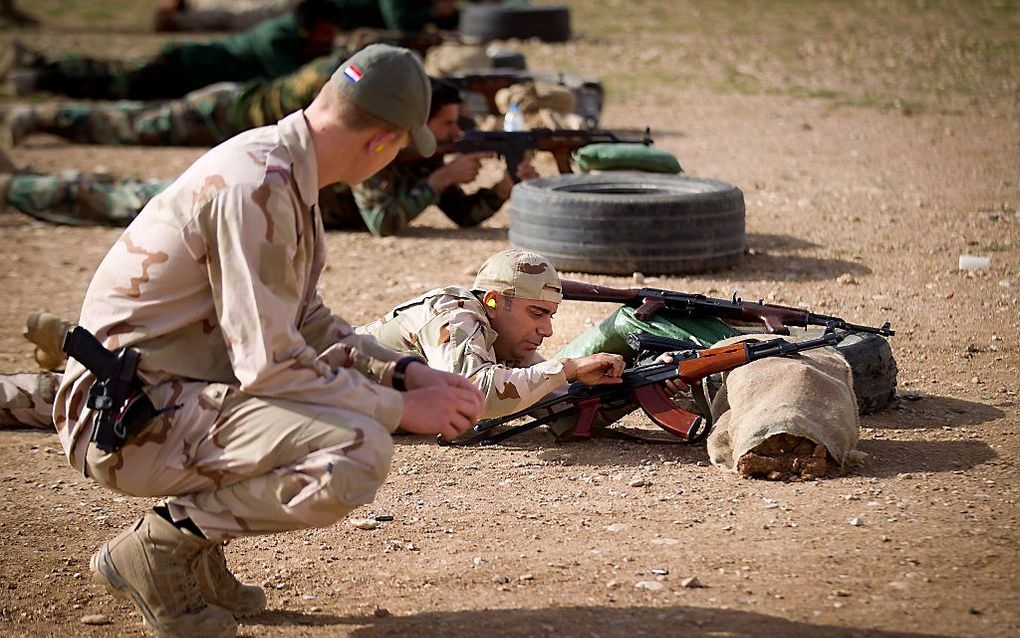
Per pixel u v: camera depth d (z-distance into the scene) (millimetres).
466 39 17359
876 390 4945
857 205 9375
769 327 5035
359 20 18391
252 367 2863
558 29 19531
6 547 3994
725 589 3453
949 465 4410
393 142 3018
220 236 2863
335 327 3270
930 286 7051
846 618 3238
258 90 10406
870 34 19750
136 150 12289
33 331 4938
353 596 3539
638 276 7277
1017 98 14383
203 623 3115
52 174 9648
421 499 4289
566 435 4828
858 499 4102
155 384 2986
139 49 19016
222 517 2986
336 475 2857
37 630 3430
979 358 5734
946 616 3236
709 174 10680
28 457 4855
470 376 4090
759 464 4305
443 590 3543
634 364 5039
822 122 13195
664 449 4727
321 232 3055
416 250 8438
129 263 2969
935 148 11641
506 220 9594
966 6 22812
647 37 20062
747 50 18531
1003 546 3688
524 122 10727
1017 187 9898
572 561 3703
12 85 13961
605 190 7938
